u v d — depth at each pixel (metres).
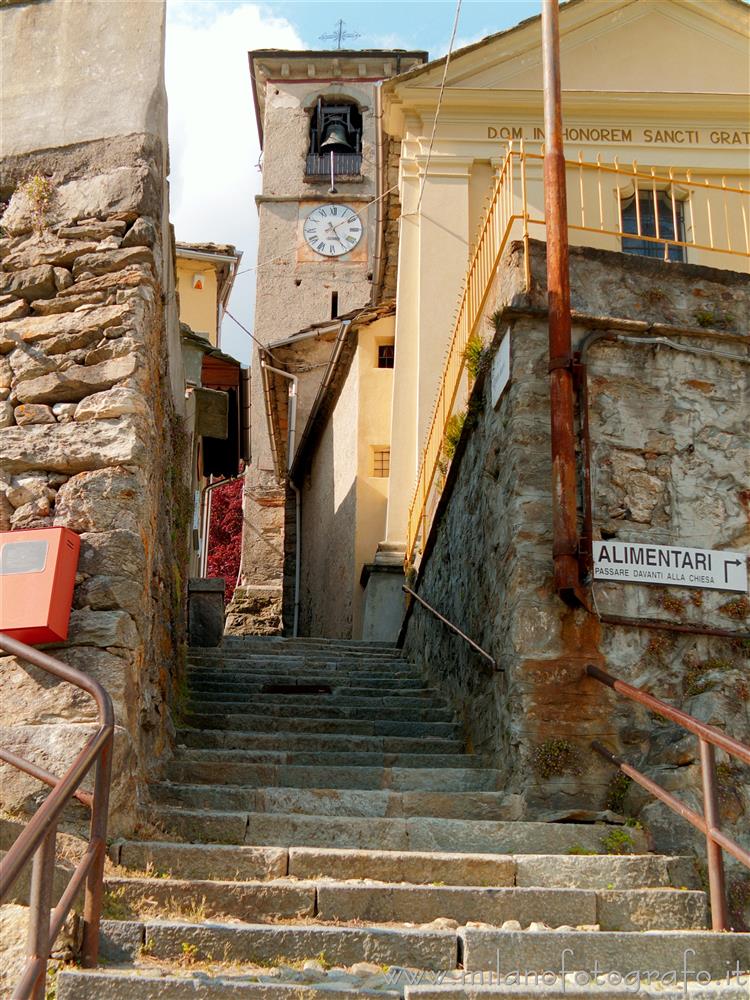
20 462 6.38
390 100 15.02
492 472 7.80
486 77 15.06
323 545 20.98
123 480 6.27
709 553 7.11
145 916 4.92
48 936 3.69
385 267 17.09
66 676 4.84
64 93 7.52
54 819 3.72
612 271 7.60
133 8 7.71
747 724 6.57
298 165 30.42
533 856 5.62
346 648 12.55
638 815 6.27
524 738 6.55
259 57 31.27
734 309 7.66
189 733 7.65
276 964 4.63
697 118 14.80
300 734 7.85
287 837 5.86
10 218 7.20
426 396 14.60
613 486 7.13
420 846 5.93
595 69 15.13
